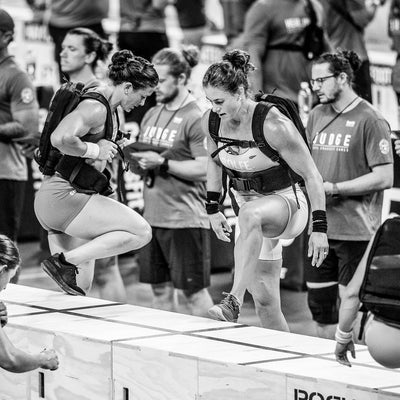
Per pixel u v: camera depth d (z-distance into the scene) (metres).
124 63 15.56
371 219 17.47
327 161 17.47
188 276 19.02
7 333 15.19
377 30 30.41
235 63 14.28
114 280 19.81
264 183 14.73
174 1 27.73
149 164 18.52
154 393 13.48
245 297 23.02
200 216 19.03
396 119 26.33
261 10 23.09
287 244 23.25
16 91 21.19
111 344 13.88
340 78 17.28
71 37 19.17
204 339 13.96
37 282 24.42
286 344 13.62
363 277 11.41
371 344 11.39
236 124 14.44
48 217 16.03
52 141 15.09
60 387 14.57
